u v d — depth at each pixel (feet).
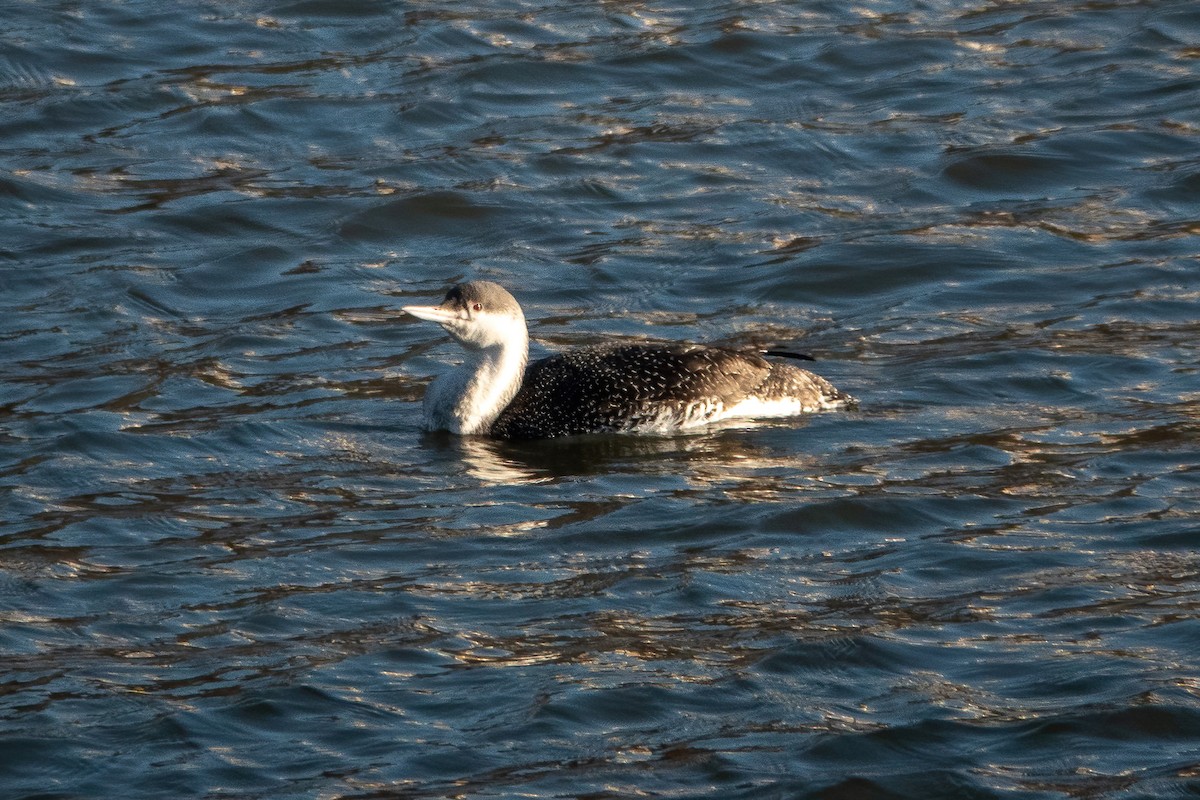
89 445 47.44
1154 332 55.31
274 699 33.83
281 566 40.24
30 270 60.34
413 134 72.23
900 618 37.50
